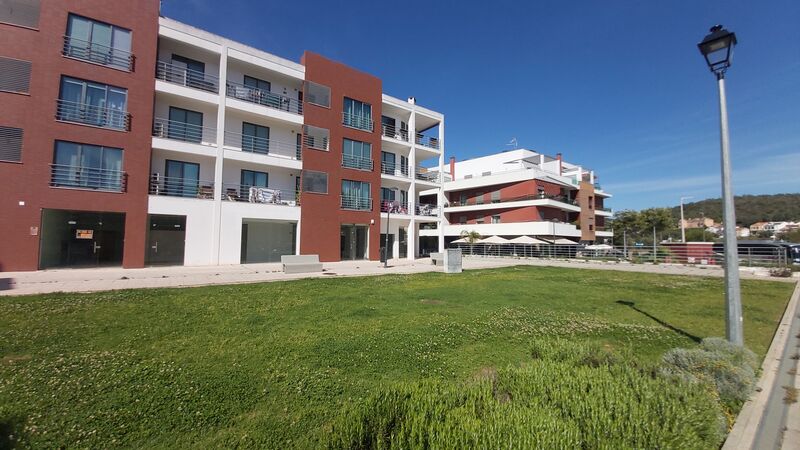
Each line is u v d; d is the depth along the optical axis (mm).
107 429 3273
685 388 3254
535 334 6648
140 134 17734
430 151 32000
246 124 22703
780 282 15344
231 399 3898
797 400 3912
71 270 16172
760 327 7352
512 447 2082
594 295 11680
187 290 11148
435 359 5254
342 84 25969
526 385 3154
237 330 6633
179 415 3543
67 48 16266
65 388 4008
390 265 23703
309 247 23609
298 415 3602
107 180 16906
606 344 6164
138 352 5297
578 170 52562
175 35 19203
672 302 10430
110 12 17312
